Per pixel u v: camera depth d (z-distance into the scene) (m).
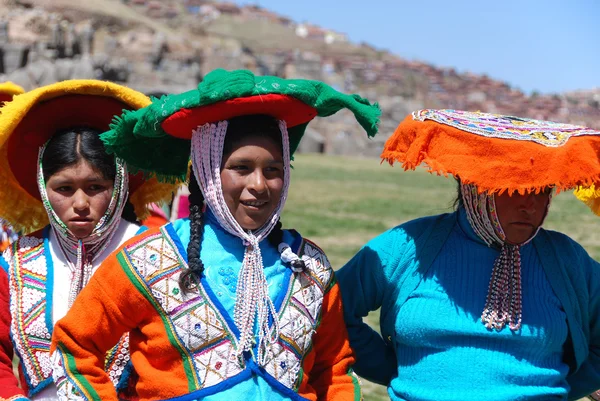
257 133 2.98
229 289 3.02
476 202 3.28
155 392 2.98
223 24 134.62
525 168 2.94
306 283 3.13
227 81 2.86
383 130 43.94
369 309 3.58
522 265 3.34
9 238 5.30
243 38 129.38
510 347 3.27
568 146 2.96
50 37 47.00
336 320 3.26
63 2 72.38
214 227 3.11
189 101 2.88
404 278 3.43
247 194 2.98
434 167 3.07
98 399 2.98
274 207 3.07
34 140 3.65
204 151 3.00
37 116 3.60
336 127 43.69
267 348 2.98
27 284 3.47
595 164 2.98
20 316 3.42
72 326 3.00
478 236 3.35
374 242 3.54
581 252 3.48
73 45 48.72
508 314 3.26
